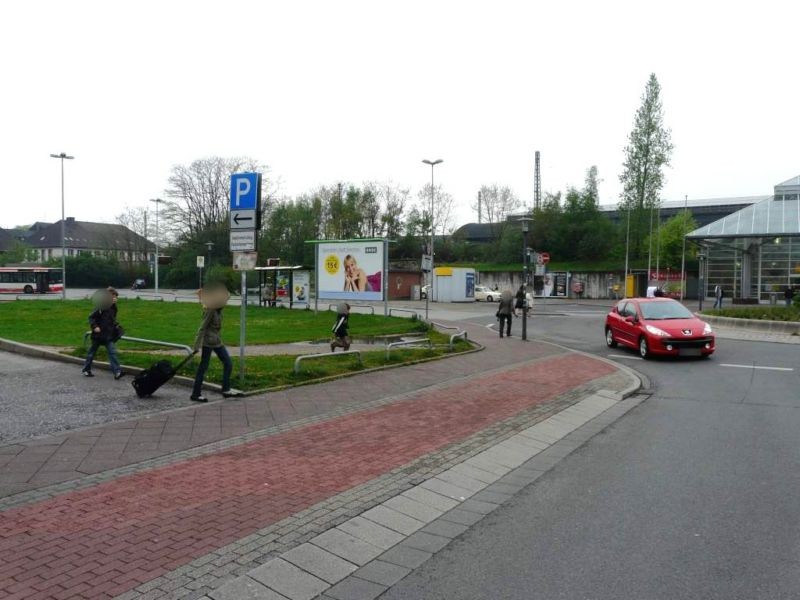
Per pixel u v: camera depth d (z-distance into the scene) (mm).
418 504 5617
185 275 67312
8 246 104250
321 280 28469
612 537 4918
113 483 5812
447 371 13211
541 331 24734
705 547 4711
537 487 6219
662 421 9281
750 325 23297
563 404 10266
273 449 7094
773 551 4629
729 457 7234
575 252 71812
